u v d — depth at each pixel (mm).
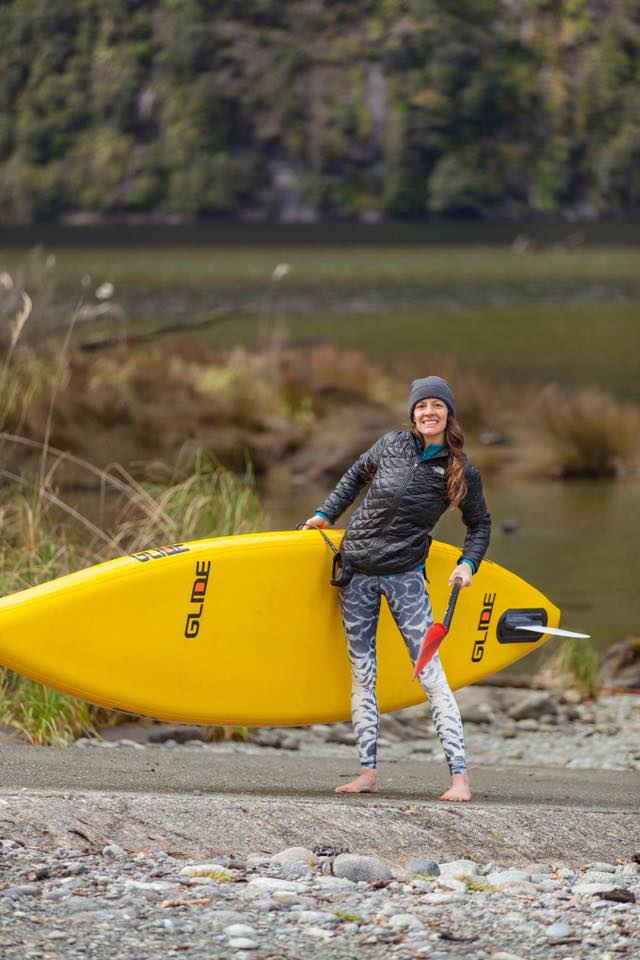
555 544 50031
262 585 18938
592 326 146375
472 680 20641
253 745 25797
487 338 132250
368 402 75438
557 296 191500
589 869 15781
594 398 74938
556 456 69188
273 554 18953
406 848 15758
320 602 19172
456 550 20172
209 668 18875
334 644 19375
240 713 19219
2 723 22906
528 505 59875
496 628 20625
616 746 27141
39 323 62250
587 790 20547
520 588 20719
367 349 118188
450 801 17641
